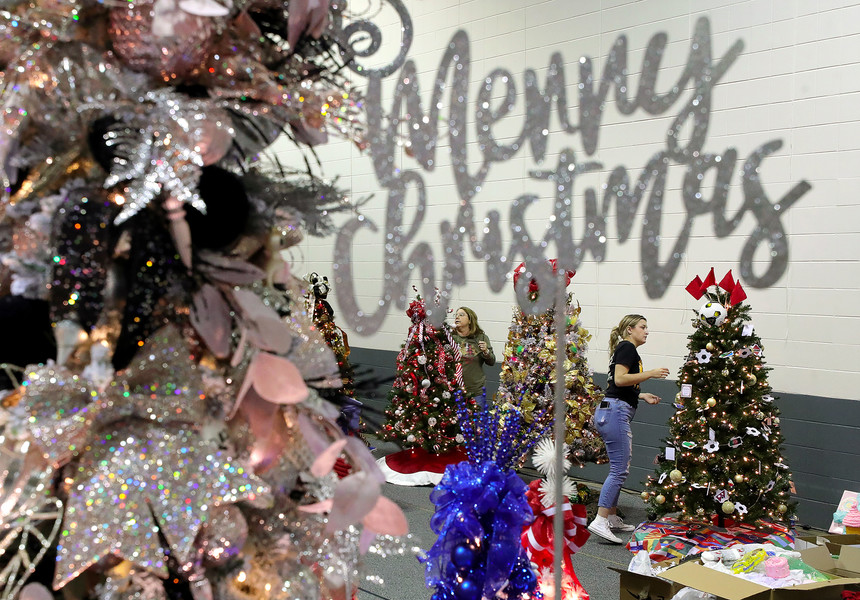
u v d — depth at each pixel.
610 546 5.07
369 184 6.22
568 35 5.76
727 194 0.93
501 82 0.99
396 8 1.00
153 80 0.84
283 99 0.89
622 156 4.88
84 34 0.82
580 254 0.96
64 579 0.74
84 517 0.75
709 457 4.49
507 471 2.14
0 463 0.75
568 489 2.32
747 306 4.60
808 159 5.00
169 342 0.81
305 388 0.85
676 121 0.95
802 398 5.33
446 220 0.98
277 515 0.91
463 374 6.78
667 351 5.99
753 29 5.07
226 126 0.81
